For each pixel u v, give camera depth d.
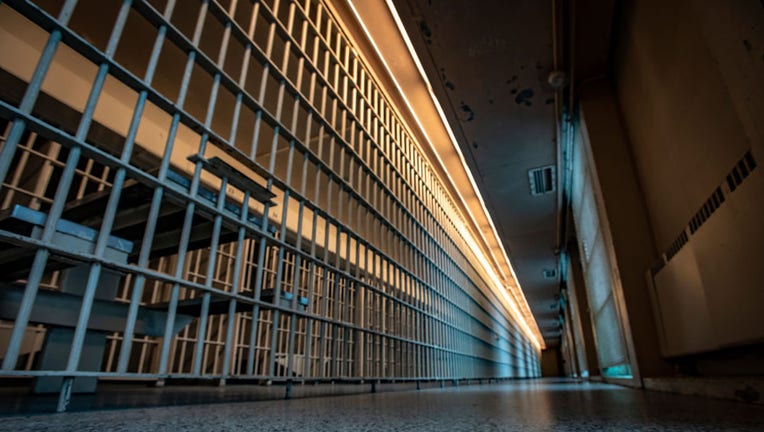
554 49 3.60
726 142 1.79
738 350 1.96
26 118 1.01
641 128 3.21
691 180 2.29
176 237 1.80
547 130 4.80
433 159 5.53
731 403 1.55
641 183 3.47
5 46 2.54
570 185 6.00
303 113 4.32
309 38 3.25
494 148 5.16
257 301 1.68
